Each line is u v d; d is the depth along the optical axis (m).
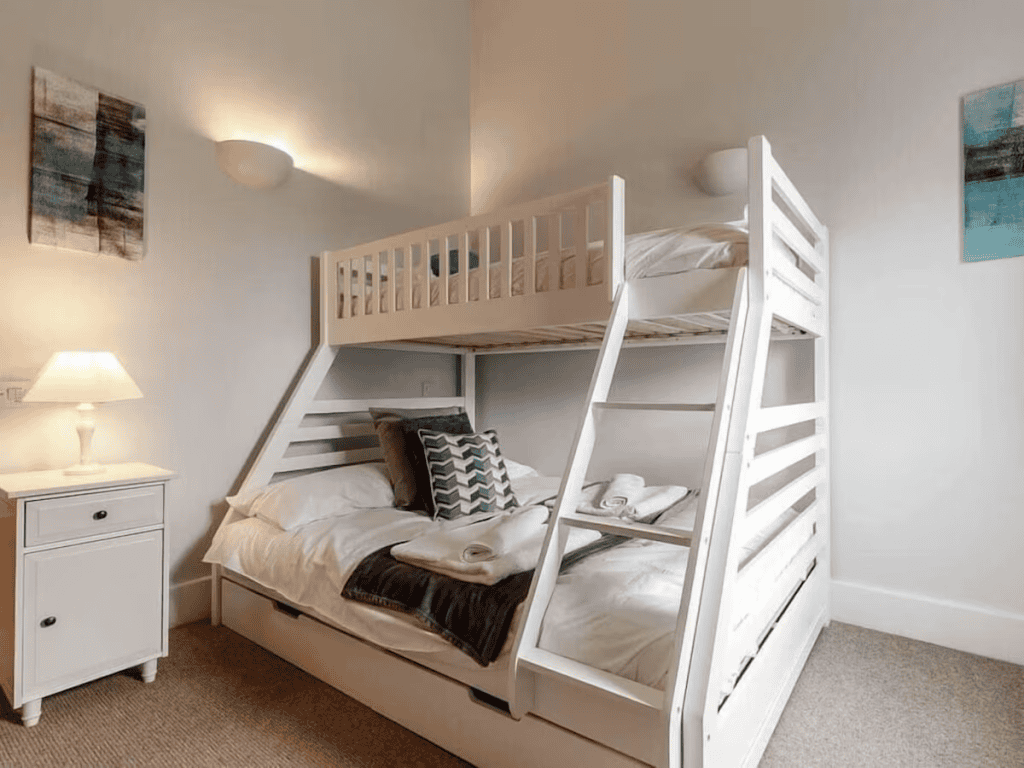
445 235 2.22
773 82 2.66
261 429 2.69
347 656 1.84
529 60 3.57
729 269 1.61
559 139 3.42
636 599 1.34
